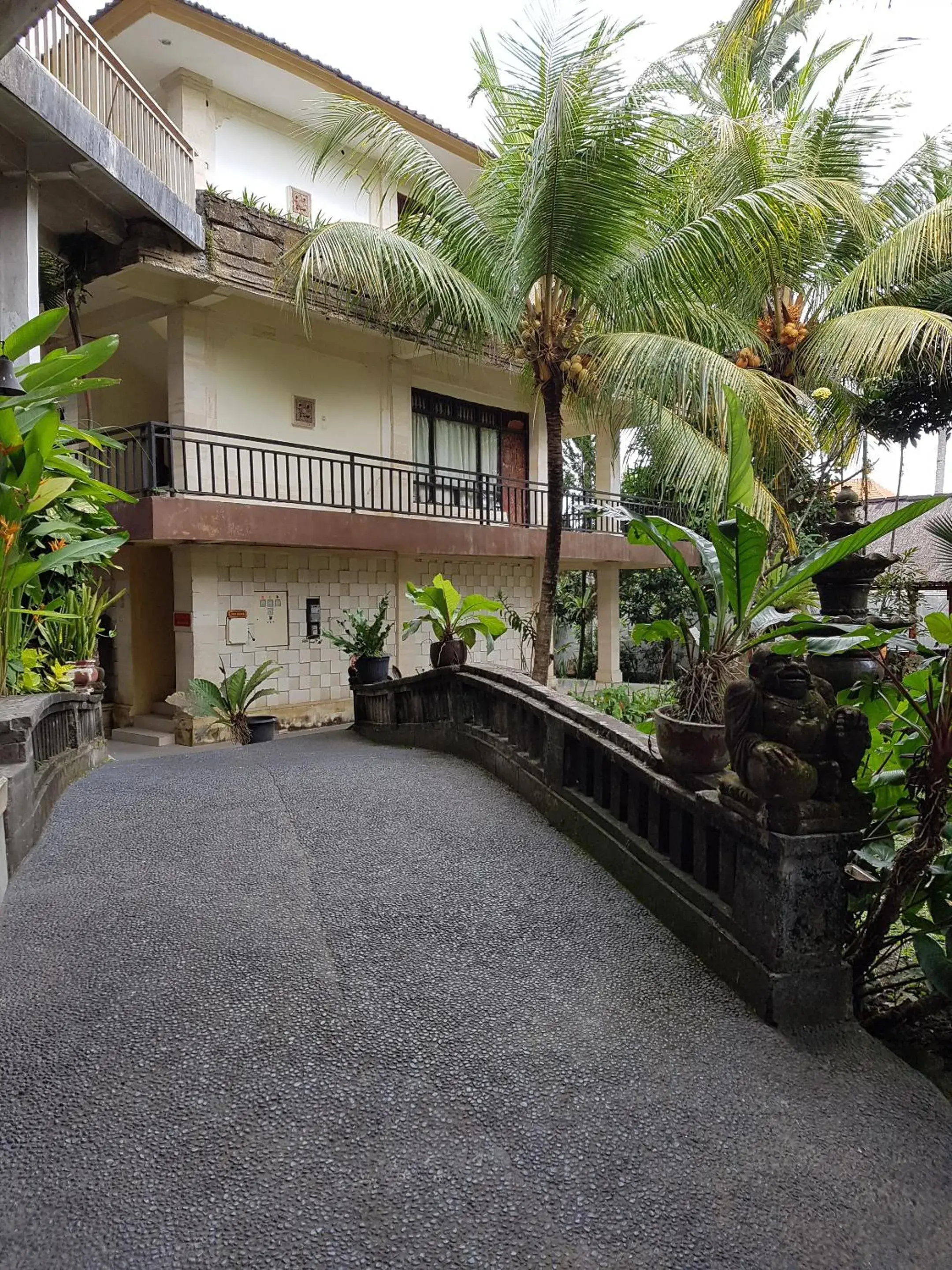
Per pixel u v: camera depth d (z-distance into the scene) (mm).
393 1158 1907
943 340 8773
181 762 6422
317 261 8070
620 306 8133
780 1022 2539
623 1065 2320
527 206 7500
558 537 9281
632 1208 1794
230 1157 1887
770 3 7242
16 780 3641
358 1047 2338
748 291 9836
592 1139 2010
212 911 3199
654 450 9391
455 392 14453
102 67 8055
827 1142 2057
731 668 3295
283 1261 1608
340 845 4008
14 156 7121
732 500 3369
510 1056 2336
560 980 2773
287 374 11852
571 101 6922
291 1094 2119
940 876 2783
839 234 10352
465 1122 2045
